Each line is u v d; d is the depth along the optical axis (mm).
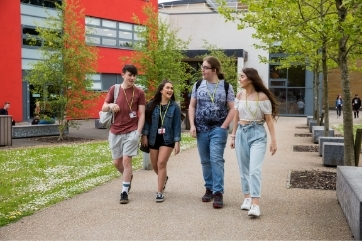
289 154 12219
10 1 24406
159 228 5055
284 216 5559
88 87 17250
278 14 7973
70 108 17031
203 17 35875
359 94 44250
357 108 35031
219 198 5992
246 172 5918
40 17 26047
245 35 35156
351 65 18641
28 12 25484
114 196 6750
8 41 24422
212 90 6156
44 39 16812
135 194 6883
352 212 4738
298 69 34969
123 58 20891
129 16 31234
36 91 17031
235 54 32375
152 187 7461
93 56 17234
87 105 17516
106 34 29938
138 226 5137
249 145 5781
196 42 36094
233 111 6117
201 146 6273
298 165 10133
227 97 6152
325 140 11727
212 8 40938
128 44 31375
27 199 6602
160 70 19203
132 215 5617
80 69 16828
